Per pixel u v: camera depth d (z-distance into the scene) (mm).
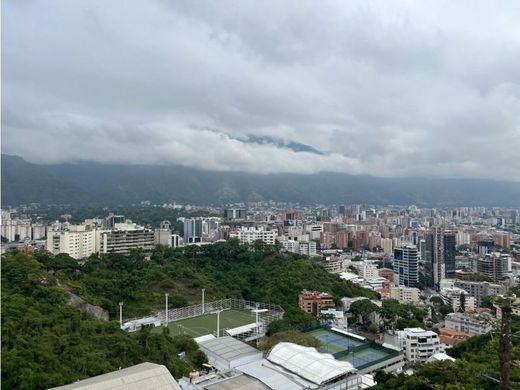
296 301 177500
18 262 129125
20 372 70438
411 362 138750
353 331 162000
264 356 108312
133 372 68938
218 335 129875
